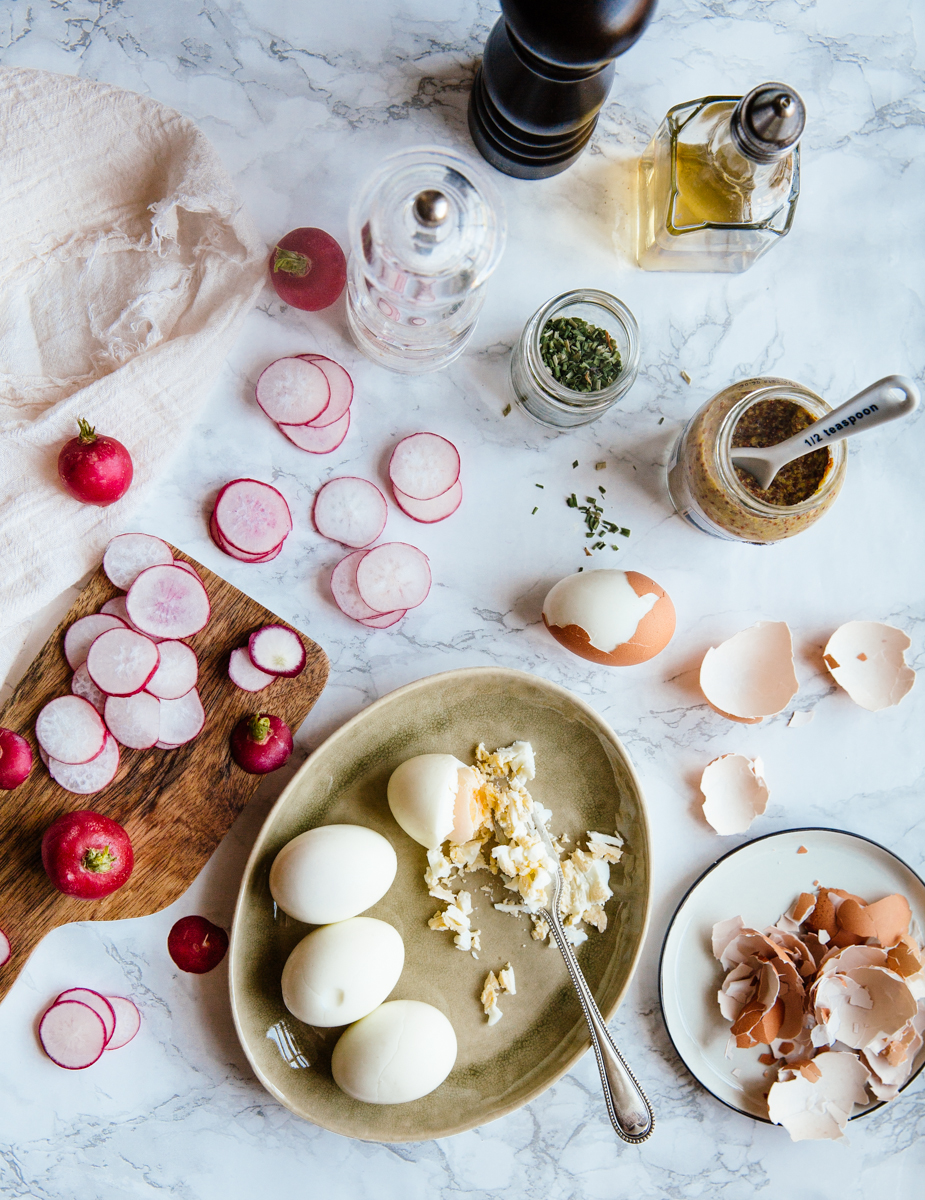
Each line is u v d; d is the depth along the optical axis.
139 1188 1.08
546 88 0.91
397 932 1.02
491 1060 1.06
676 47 1.11
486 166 1.09
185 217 1.05
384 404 1.09
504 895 1.07
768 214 1.00
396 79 1.08
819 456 0.98
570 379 1.02
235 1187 1.09
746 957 1.09
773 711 1.08
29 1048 1.07
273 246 1.07
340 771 1.04
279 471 1.08
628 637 1.00
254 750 1.00
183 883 1.03
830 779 1.15
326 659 1.04
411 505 1.08
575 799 1.08
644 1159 1.13
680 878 1.13
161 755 1.03
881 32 1.14
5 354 1.07
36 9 1.06
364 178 1.08
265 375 1.04
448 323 0.95
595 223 1.10
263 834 0.97
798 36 1.13
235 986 0.98
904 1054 1.07
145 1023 1.08
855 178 1.14
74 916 1.02
